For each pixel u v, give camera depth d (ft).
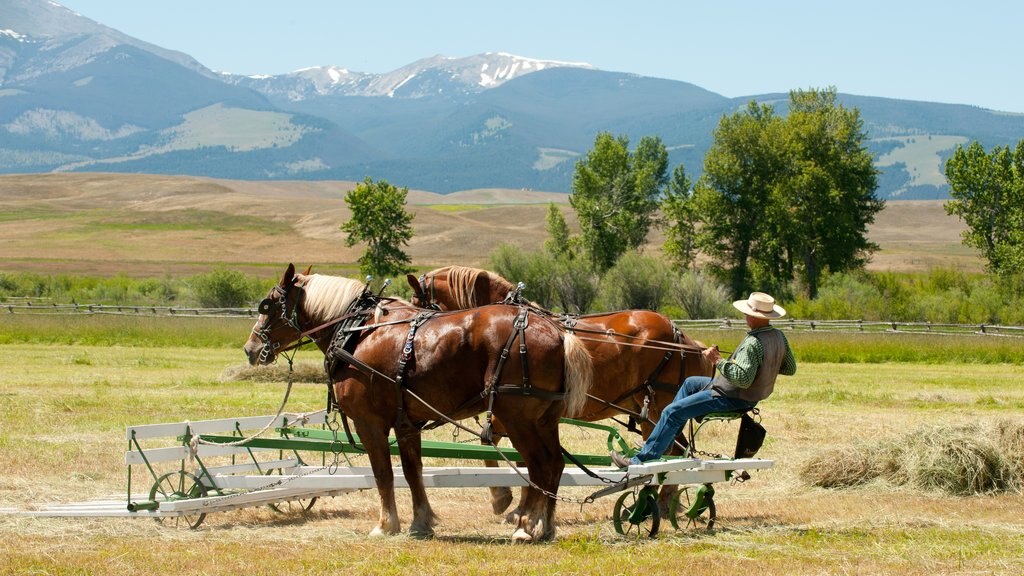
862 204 220.84
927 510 34.35
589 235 228.02
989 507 34.88
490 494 38.68
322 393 69.05
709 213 218.18
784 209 208.13
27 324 125.49
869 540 28.99
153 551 27.22
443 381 29.63
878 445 40.29
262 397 65.72
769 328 30.83
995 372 95.71
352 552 27.37
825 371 96.07
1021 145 212.64
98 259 416.26
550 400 28.99
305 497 33.68
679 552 27.43
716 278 221.05
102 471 39.86
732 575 24.61
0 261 389.19
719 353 31.73
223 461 42.83
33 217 601.62
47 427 50.96
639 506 30.35
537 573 24.68
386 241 267.18
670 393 34.88
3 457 41.78
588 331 34.40
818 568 25.36
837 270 212.23
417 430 30.86
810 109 218.38
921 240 638.53
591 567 25.30
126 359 96.58
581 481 30.40
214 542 28.76
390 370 30.17
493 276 36.35
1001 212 216.13
